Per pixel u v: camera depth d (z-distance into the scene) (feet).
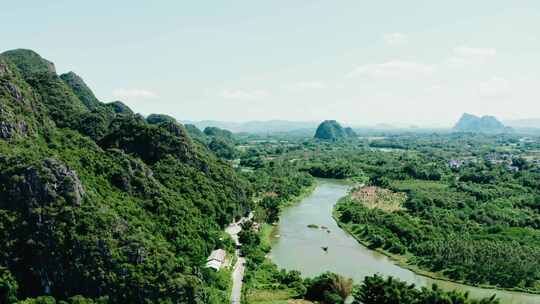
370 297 406.62
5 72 614.75
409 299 390.42
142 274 391.04
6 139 482.28
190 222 535.19
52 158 439.22
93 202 437.58
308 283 460.96
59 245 392.88
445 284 498.69
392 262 562.66
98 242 397.39
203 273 448.65
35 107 592.19
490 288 487.61
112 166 536.01
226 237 586.04
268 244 613.52
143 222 475.31
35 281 393.91
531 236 628.28
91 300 368.27
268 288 460.96
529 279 490.08
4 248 393.50
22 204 412.16
